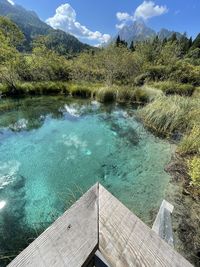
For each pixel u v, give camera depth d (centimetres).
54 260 42
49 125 543
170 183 303
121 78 1401
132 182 307
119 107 777
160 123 551
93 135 491
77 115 651
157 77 1479
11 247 196
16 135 465
